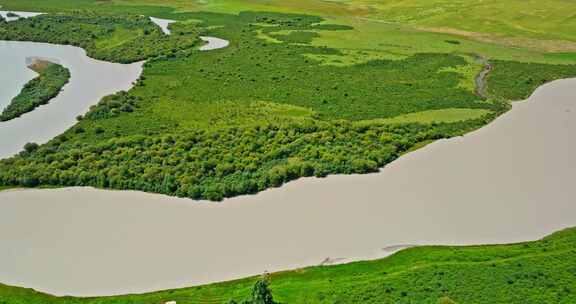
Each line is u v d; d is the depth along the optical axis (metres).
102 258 57.84
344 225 62.03
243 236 60.53
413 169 73.75
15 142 83.62
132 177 71.12
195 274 55.19
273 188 69.44
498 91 101.25
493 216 63.31
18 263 57.50
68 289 53.88
